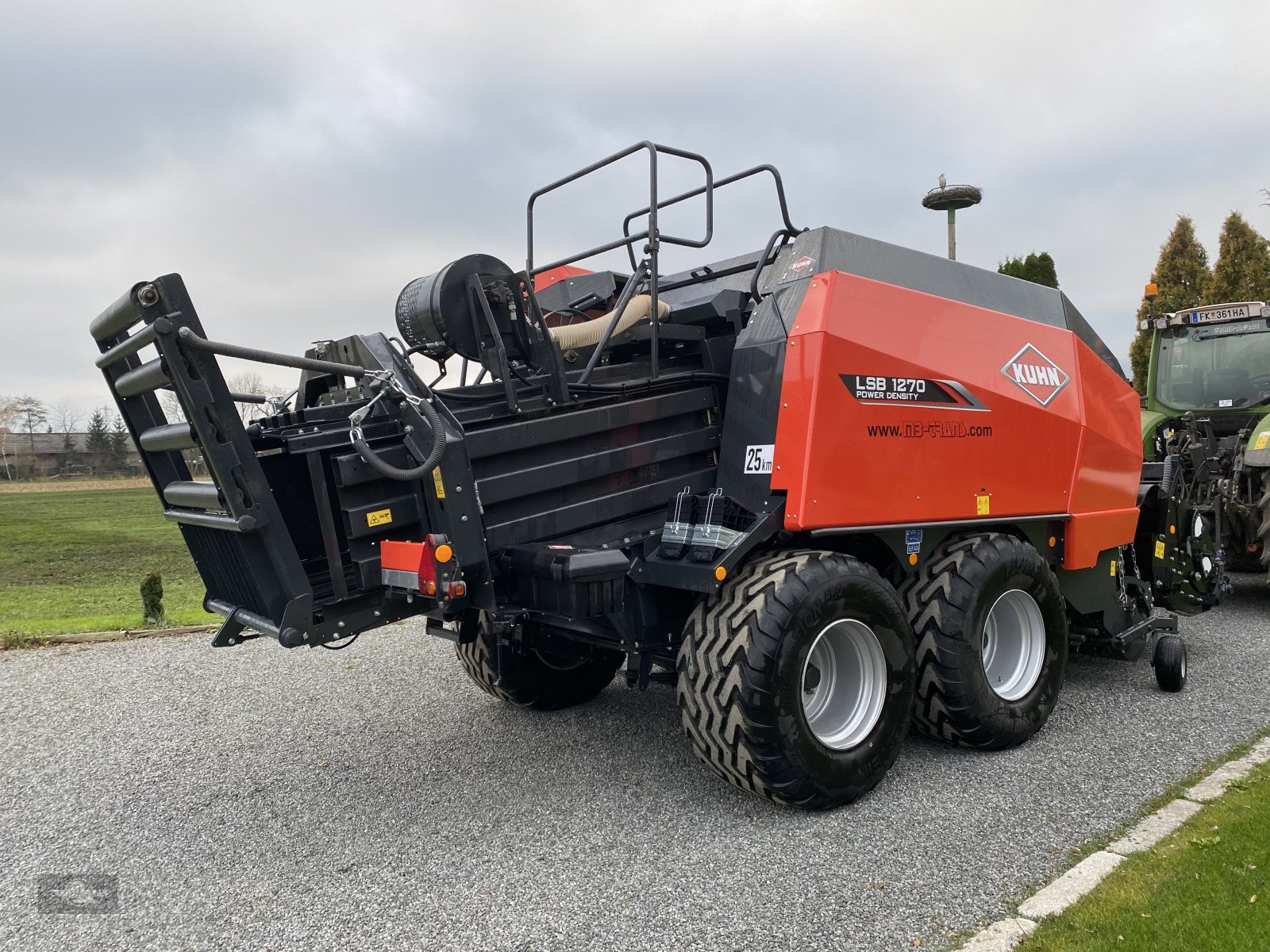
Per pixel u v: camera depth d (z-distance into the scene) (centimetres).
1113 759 369
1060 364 434
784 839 299
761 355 343
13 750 416
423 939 243
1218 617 648
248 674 551
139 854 304
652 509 356
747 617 301
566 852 294
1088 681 490
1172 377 790
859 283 345
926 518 358
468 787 356
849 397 330
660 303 388
